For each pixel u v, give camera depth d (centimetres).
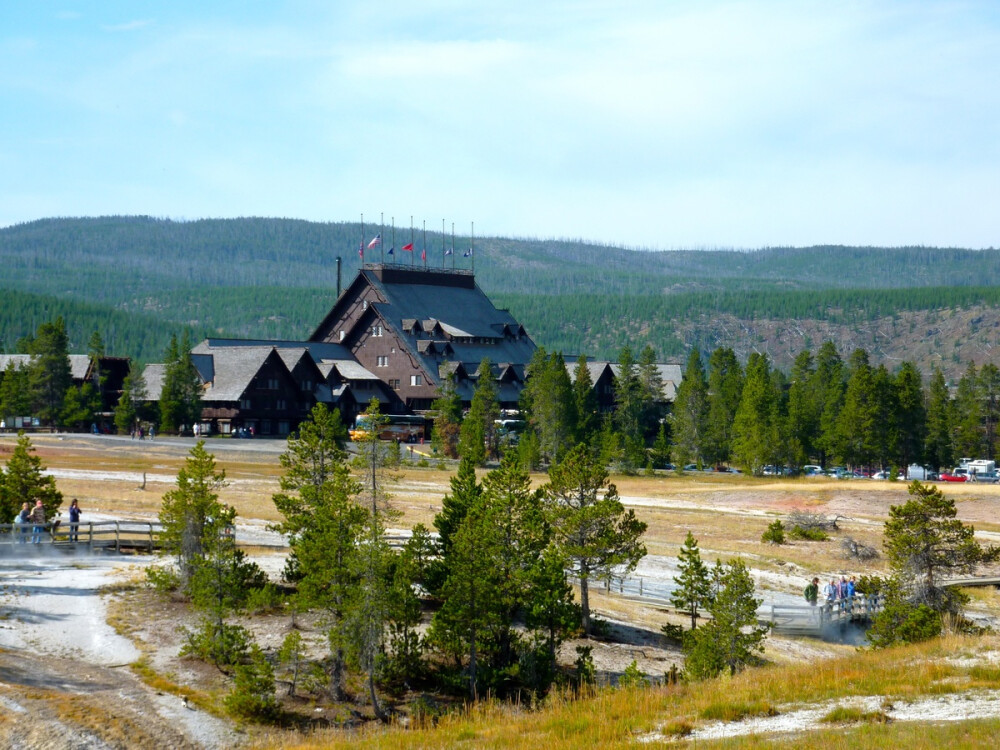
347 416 16525
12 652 3922
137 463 10538
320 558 4038
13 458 5872
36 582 4906
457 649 4122
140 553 5738
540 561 4419
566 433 13300
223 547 4425
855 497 10562
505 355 18488
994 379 18225
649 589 6231
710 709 3011
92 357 16350
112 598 4734
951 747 2381
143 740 3253
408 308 17988
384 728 3588
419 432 16200
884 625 4975
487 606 4088
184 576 4822
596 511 5122
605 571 5366
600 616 5541
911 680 3209
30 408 15088
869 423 13650
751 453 13150
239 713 3584
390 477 6669
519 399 15562
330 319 18512
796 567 7350
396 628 4384
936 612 4938
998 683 3091
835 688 3192
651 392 17125
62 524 5734
